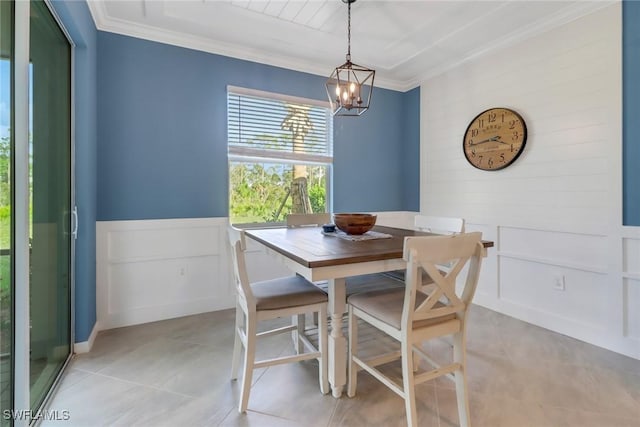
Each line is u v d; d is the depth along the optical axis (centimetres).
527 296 272
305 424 149
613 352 217
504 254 288
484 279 306
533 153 264
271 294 172
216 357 210
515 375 189
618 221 216
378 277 228
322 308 172
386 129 388
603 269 224
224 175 297
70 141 210
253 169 318
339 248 159
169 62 274
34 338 156
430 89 361
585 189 233
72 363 201
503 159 284
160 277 273
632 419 152
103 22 247
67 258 206
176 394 170
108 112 253
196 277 287
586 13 229
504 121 283
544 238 259
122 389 175
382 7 237
